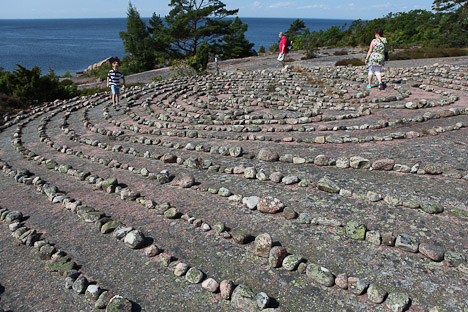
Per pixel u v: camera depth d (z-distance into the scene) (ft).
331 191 14.05
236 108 32.94
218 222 12.60
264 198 13.38
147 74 100.48
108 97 45.34
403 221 11.59
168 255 10.99
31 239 12.76
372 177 15.16
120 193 16.28
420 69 45.37
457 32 128.77
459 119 23.25
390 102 30.32
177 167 19.13
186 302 9.18
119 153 22.85
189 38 123.34
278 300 8.91
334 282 9.23
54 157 23.68
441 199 12.62
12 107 52.60
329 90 36.45
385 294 8.51
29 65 235.20
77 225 13.79
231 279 9.87
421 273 9.30
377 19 174.29
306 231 11.68
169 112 32.48
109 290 9.90
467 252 9.84
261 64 82.99
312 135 22.82
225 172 17.62
